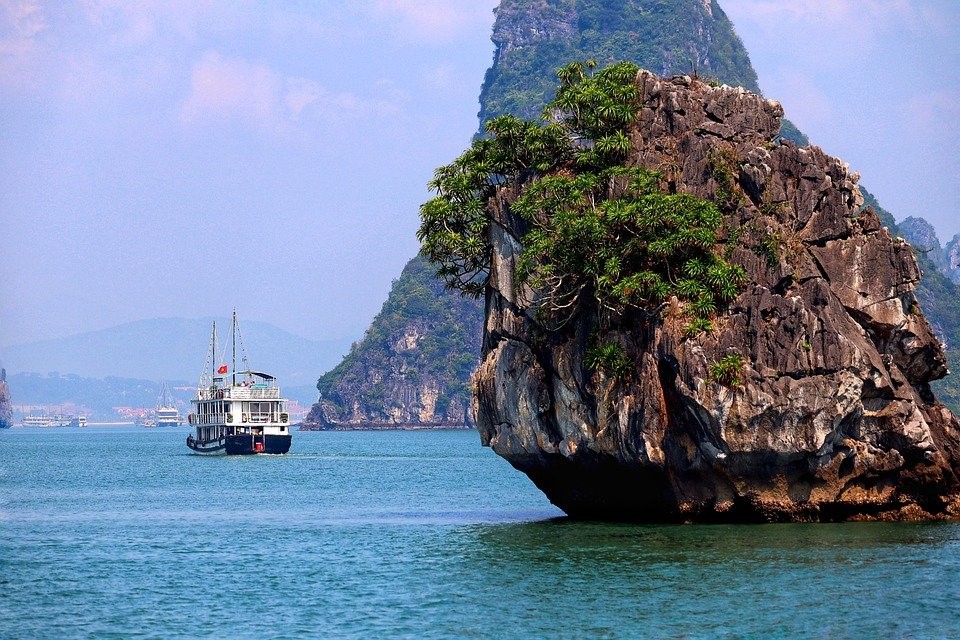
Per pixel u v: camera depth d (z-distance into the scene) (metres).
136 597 55.84
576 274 71.81
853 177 72.81
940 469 70.25
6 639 48.25
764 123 74.31
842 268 70.62
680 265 70.38
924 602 50.94
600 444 72.00
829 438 67.44
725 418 66.00
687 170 73.12
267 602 54.38
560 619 49.47
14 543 73.81
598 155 74.44
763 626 47.69
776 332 66.75
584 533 71.00
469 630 48.28
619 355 70.81
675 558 60.78
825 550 61.94
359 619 50.62
